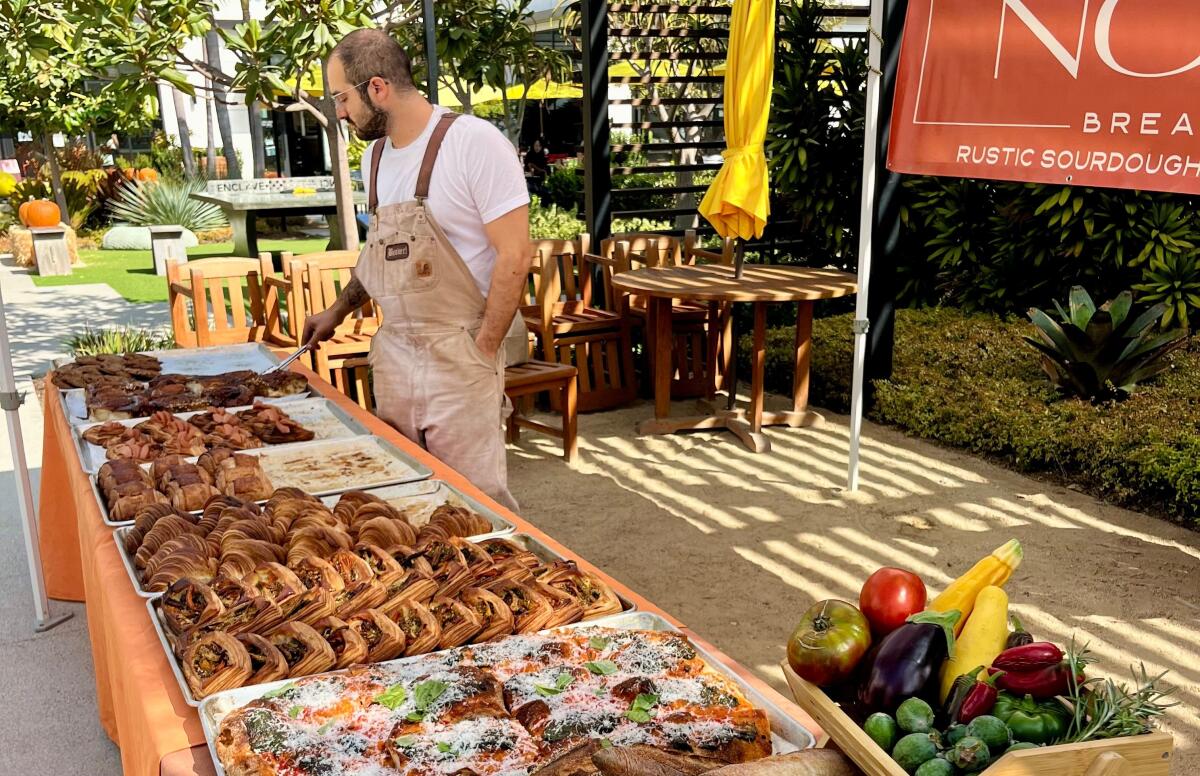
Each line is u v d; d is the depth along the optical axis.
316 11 6.89
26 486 4.00
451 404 3.49
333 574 2.02
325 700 1.65
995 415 5.93
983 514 5.13
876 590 1.35
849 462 5.48
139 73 7.10
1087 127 3.35
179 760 1.58
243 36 7.11
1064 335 6.21
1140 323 6.11
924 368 7.02
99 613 2.61
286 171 24.45
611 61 7.87
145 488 2.66
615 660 1.80
